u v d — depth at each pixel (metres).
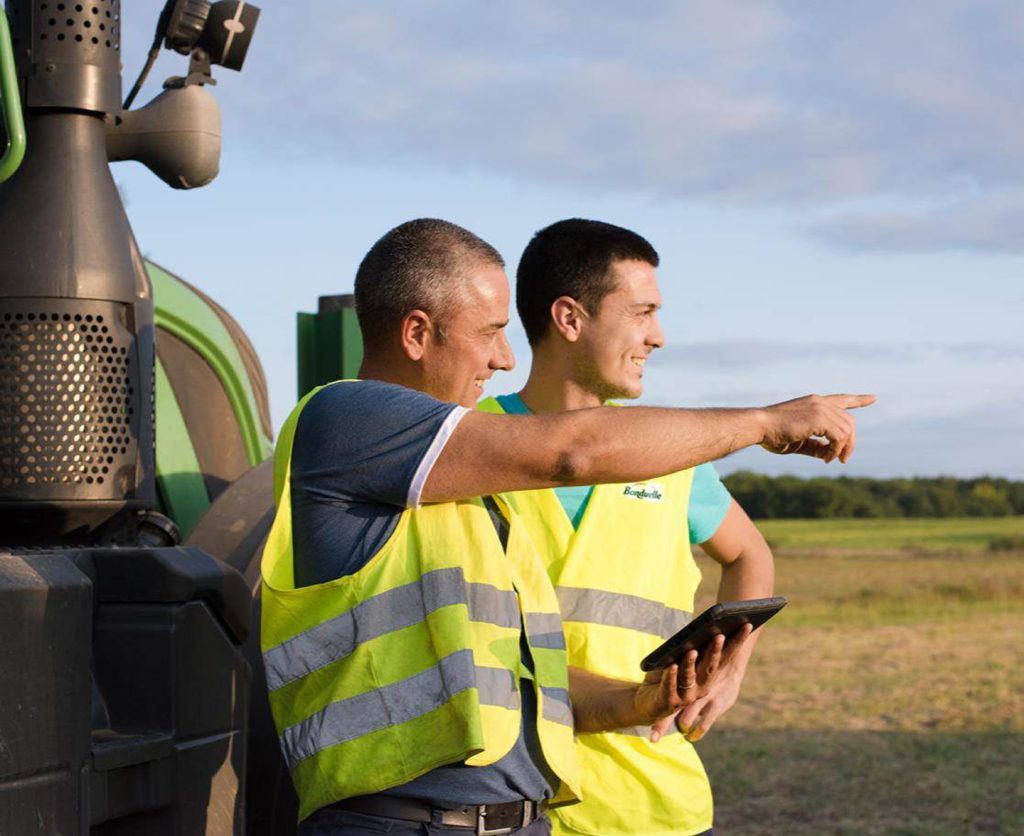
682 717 2.83
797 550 51.38
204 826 2.43
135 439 2.55
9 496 2.43
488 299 2.45
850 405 2.45
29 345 2.45
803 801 8.93
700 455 2.29
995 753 10.54
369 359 2.50
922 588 29.75
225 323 4.05
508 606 2.37
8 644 2.03
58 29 2.51
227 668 2.49
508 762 2.31
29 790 2.06
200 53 2.75
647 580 3.03
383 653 2.25
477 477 2.24
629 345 3.08
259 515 3.33
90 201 2.52
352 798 2.25
